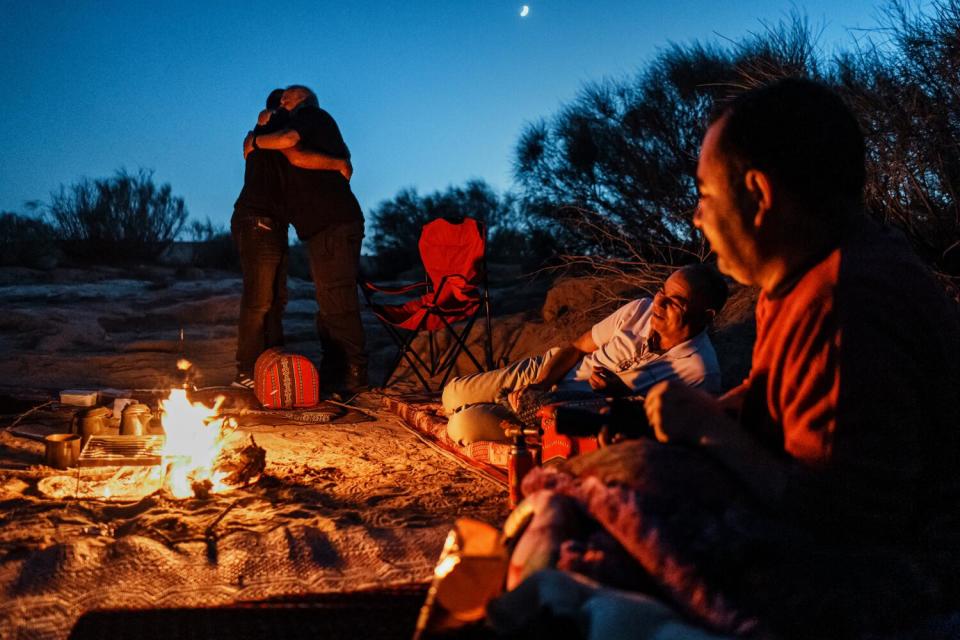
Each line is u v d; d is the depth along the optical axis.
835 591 1.39
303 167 6.20
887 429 1.46
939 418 1.52
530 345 7.10
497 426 4.07
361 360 6.52
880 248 1.55
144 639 2.03
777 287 1.60
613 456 1.63
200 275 14.85
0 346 7.90
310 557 2.58
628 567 1.50
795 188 1.54
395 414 5.51
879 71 5.32
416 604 2.26
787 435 1.55
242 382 6.14
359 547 2.67
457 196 16.77
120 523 3.00
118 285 12.66
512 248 15.77
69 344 8.15
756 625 1.37
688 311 3.65
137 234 16.23
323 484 3.65
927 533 1.53
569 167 8.84
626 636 1.29
